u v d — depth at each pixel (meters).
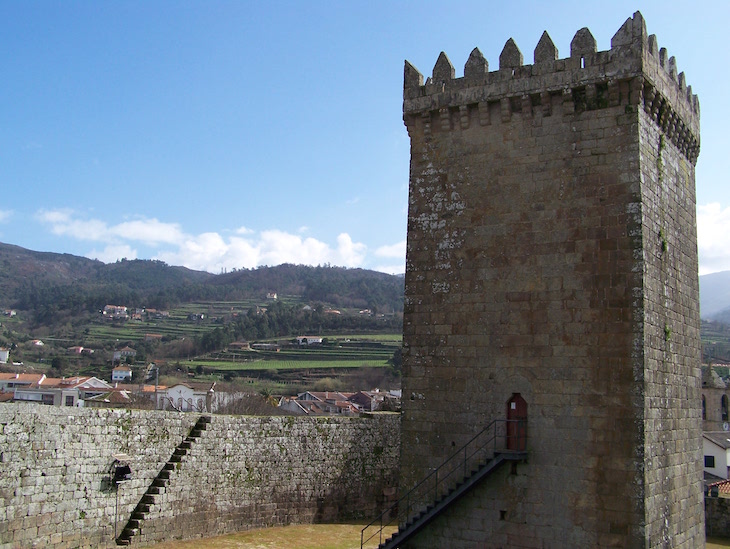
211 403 74.44
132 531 28.95
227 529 33.66
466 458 23.75
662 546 21.66
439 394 24.59
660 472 21.98
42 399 89.50
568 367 22.41
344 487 39.19
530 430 22.69
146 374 119.62
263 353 145.50
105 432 28.70
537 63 24.14
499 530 22.77
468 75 25.53
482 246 24.58
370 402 96.00
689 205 27.08
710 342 172.00
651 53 23.28
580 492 21.64
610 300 22.09
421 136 26.48
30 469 25.14
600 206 22.72
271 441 36.44
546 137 23.95
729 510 35.28
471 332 24.31
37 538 25.16
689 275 26.33
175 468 31.41
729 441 64.06
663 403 22.64
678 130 25.89
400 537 23.55
